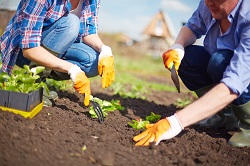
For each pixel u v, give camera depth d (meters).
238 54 1.91
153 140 1.91
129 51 9.79
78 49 2.33
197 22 2.29
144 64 7.94
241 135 2.08
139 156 1.81
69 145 1.80
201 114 1.88
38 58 2.06
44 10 2.04
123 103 2.83
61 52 2.29
